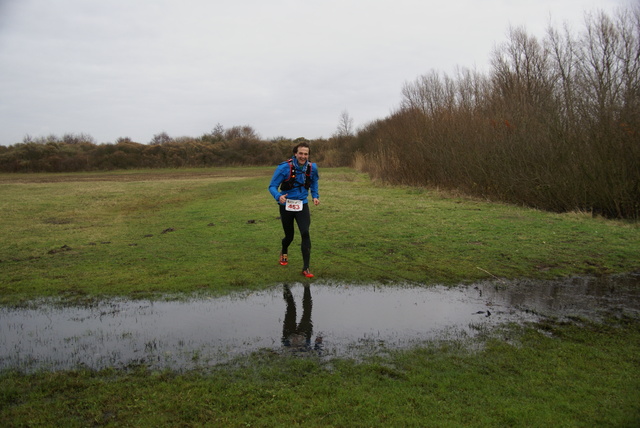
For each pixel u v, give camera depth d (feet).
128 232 33.37
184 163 188.24
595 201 38.37
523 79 70.54
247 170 162.40
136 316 15.88
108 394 10.45
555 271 21.42
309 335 14.16
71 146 191.42
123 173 157.99
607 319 15.39
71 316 15.90
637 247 25.66
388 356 12.55
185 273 21.31
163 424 9.26
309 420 9.36
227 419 9.41
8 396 10.39
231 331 14.49
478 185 50.70
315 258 24.11
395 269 21.99
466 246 26.40
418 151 64.28
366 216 38.17
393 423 9.24
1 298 17.89
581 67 42.39
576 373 11.41
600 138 37.93
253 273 21.29
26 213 45.52
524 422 9.25
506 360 12.22
